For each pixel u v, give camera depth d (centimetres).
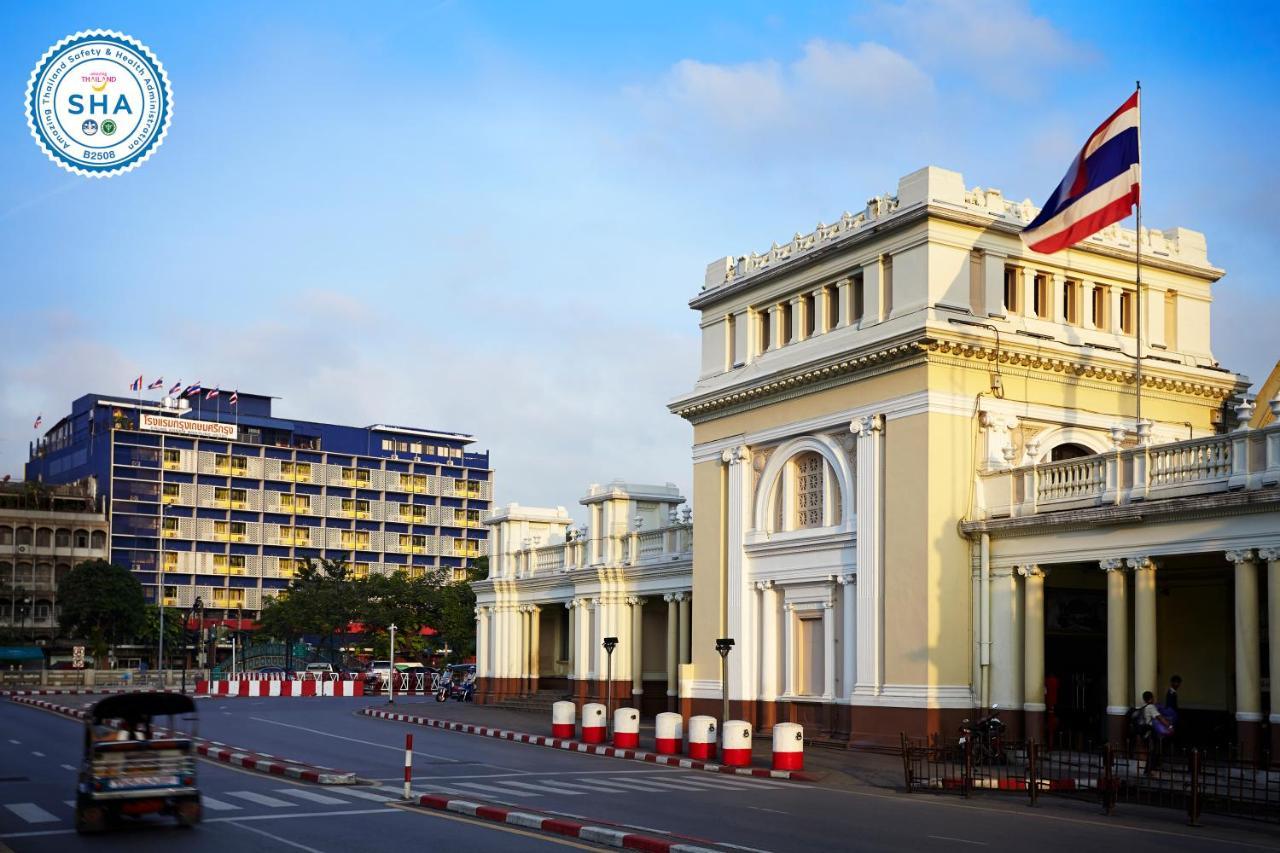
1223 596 3750
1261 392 3638
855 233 4038
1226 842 2039
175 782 2080
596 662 5697
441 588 12631
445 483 16838
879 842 1952
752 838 1980
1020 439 3891
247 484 15262
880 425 3906
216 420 15438
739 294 4647
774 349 4469
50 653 13050
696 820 2217
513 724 4991
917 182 3856
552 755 3756
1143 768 3003
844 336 4100
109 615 12012
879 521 3872
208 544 14888
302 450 15625
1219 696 3738
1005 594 3641
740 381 4453
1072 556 3431
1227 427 4309
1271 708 2859
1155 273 4297
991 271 3916
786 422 4309
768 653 4328
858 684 3859
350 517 16012
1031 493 3619
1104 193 3581
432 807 2414
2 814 2266
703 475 4716
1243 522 2975
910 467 3762
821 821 2220
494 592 6806
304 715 5681
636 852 1902
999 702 3609
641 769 3334
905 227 3881
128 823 2139
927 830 2109
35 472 16550
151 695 2105
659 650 5722
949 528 3716
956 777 2930
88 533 13762
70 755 3531
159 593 14288
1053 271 4094
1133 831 2161
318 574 13512
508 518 6862
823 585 4128
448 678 7919
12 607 13038
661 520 5834
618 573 5584
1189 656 3850
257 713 5778
